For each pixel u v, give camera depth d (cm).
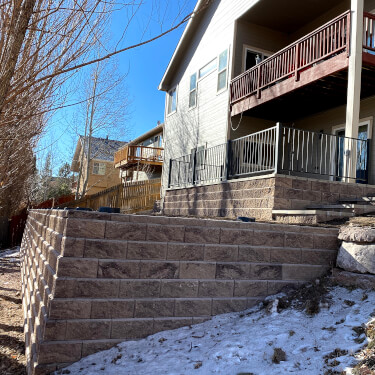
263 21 1315
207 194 1023
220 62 1377
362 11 817
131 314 348
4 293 805
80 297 331
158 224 370
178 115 1678
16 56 315
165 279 366
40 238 574
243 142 950
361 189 786
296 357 285
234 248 401
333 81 917
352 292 382
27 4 314
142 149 2433
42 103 466
